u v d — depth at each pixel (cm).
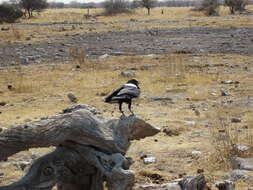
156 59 2705
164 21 6194
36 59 2780
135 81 782
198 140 1209
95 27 5169
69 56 2847
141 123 754
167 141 1210
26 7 7994
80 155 700
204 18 6850
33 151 1136
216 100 1692
